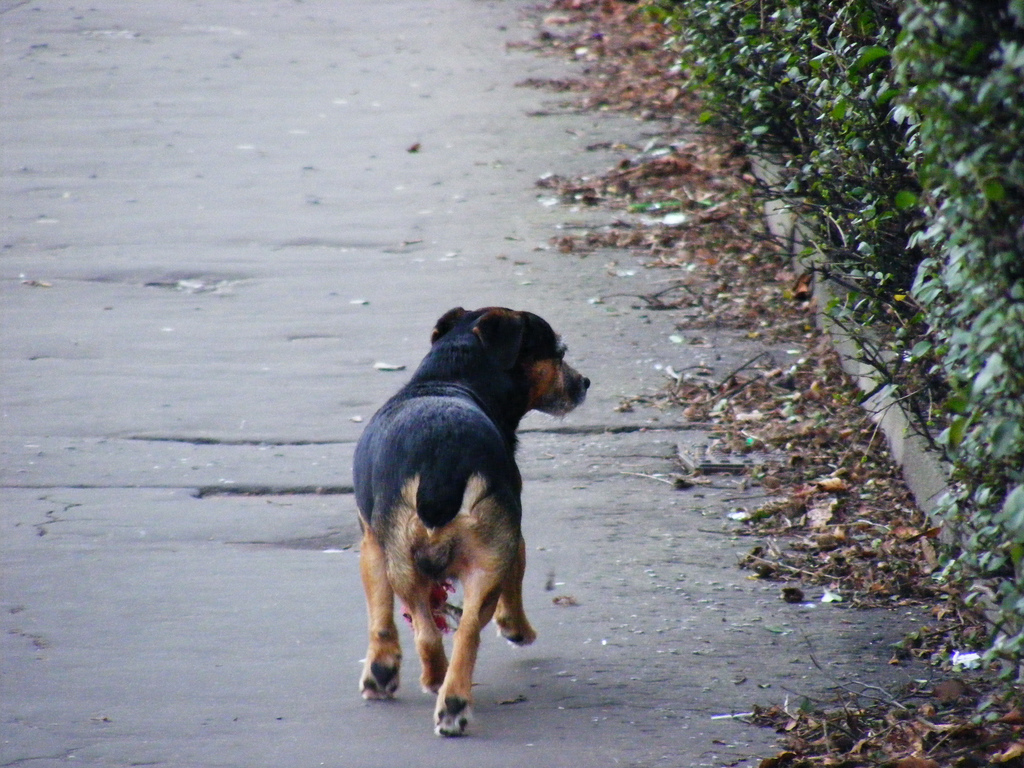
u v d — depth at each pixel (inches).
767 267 687.1
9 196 812.0
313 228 764.6
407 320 629.3
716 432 508.4
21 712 324.2
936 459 417.4
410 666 357.7
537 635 366.6
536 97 1065.5
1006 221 232.5
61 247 727.7
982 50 230.7
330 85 1101.7
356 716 325.7
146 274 689.6
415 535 318.3
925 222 349.4
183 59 1176.8
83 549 419.2
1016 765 285.0
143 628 370.6
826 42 485.1
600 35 1273.4
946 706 319.6
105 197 815.7
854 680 337.7
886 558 403.9
